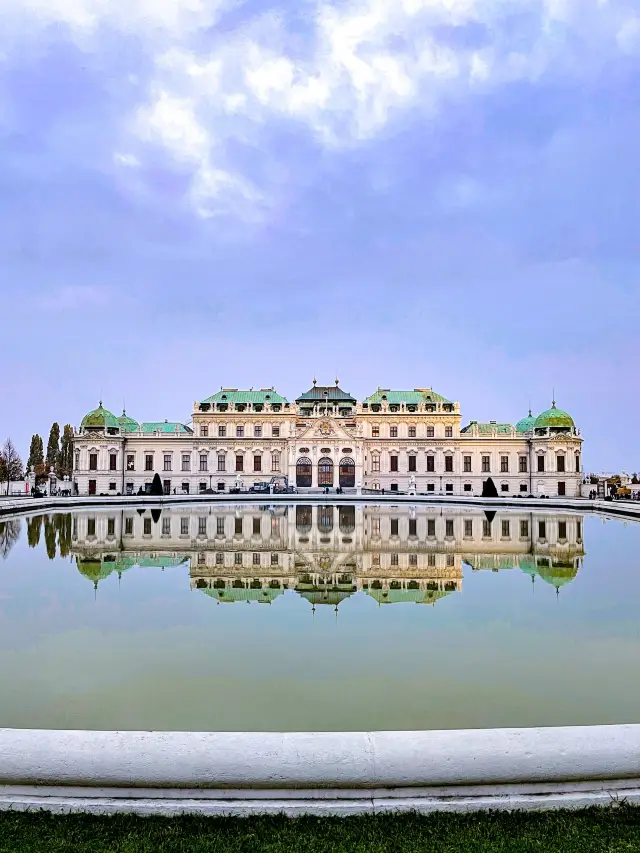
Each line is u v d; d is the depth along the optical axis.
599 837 7.98
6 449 196.50
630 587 29.14
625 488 137.25
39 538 48.34
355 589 28.64
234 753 8.59
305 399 162.50
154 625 22.27
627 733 8.84
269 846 7.87
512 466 155.12
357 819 8.38
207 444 153.12
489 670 17.58
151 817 8.44
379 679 16.81
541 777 8.62
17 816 8.40
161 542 46.34
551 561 37.22
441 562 36.84
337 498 110.94
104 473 149.00
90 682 16.58
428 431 156.25
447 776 8.57
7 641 20.33
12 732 8.91
